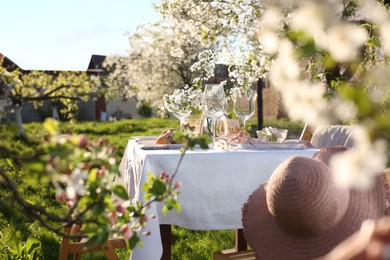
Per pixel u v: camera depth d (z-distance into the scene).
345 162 0.74
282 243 2.22
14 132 15.70
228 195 2.80
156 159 2.70
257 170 2.84
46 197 6.23
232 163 2.80
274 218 2.18
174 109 3.68
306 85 0.86
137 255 2.52
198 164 2.76
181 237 4.59
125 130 18.81
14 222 4.94
